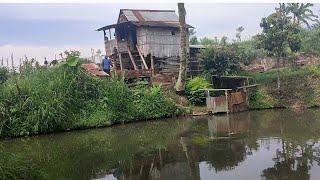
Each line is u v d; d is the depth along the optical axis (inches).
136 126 909.8
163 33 1322.6
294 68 1350.9
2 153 417.4
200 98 1120.8
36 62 1165.7
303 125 756.6
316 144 573.3
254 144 604.4
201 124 873.5
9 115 866.1
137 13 1348.4
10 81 997.8
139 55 1326.3
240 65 1363.2
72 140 767.1
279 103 1138.0
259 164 482.0
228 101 1064.2
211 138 683.4
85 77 986.7
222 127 806.5
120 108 979.9
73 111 932.6
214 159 526.0
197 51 1414.9
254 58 1503.4
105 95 984.9
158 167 503.8
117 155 593.3
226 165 490.0
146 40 1286.9
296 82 1200.8
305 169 444.8
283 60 1432.1
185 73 1123.3
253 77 1235.9
